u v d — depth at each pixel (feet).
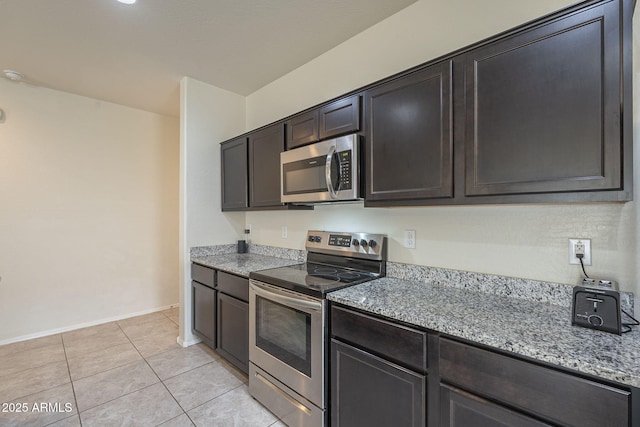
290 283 5.70
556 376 2.96
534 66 3.75
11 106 9.45
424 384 3.91
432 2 5.90
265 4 6.14
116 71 8.96
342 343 4.91
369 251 6.54
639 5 3.37
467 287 5.32
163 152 12.89
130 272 11.98
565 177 3.54
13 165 9.50
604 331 3.44
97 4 6.05
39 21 6.56
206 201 9.81
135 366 8.04
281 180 7.30
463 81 4.35
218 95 10.12
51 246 10.19
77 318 10.70
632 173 3.20
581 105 3.44
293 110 8.99
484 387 3.42
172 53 7.98
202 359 8.46
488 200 4.15
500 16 5.07
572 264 4.33
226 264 8.06
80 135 10.76
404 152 5.02
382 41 6.72
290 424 5.73
